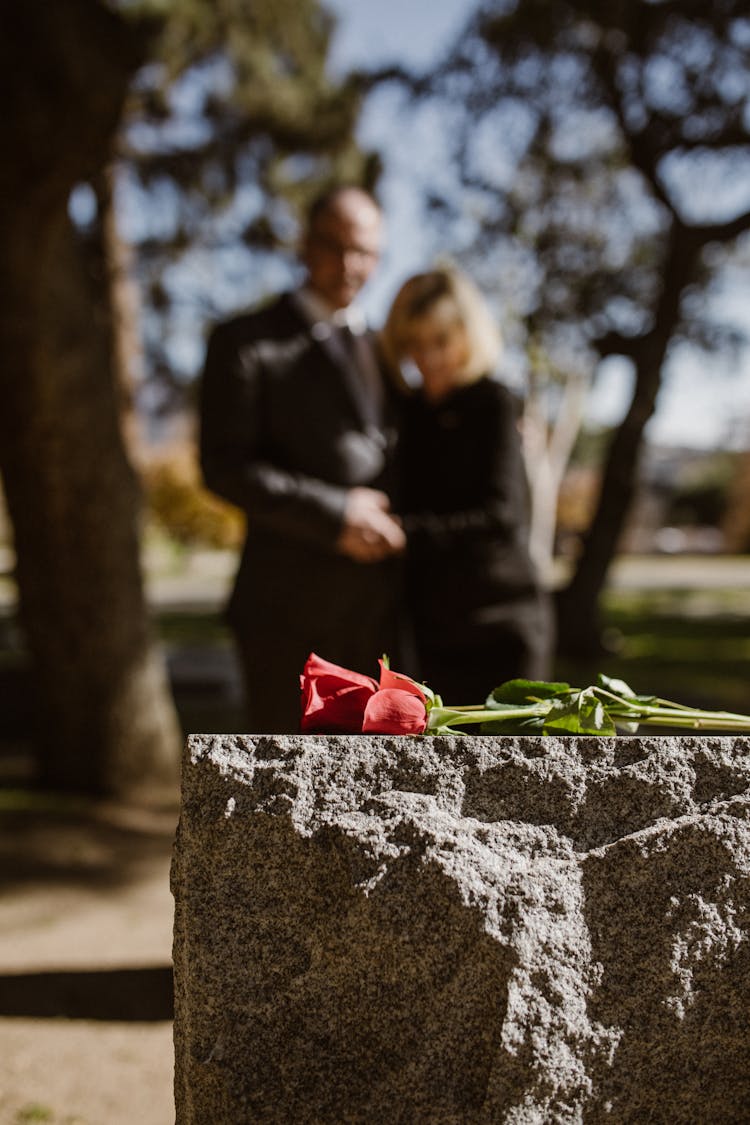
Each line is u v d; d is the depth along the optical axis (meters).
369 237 2.77
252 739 1.16
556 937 1.11
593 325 13.27
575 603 11.66
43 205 4.30
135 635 5.09
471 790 1.15
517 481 2.75
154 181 14.58
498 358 2.84
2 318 4.46
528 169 12.69
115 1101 2.18
